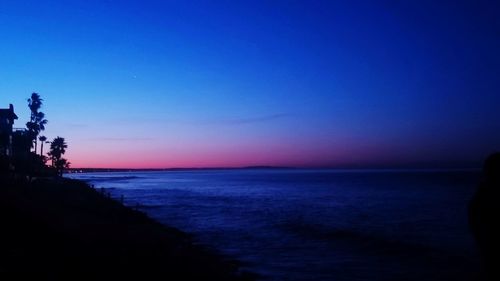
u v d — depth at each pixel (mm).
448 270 23469
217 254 27141
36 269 13648
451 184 151375
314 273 22531
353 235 36875
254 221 47938
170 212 58594
